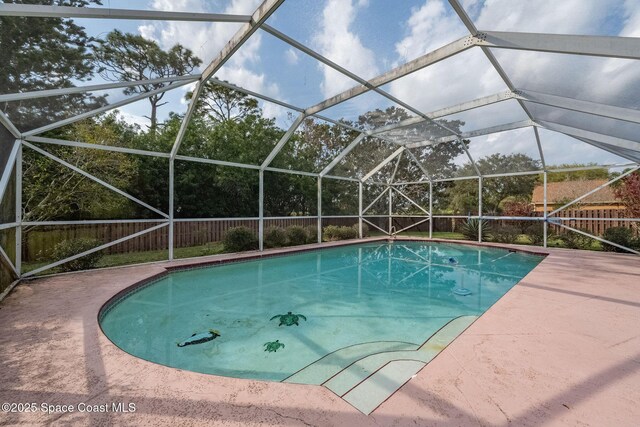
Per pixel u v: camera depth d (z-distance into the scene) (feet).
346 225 45.70
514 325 9.91
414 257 30.50
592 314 10.96
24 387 6.63
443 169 36.27
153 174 34.22
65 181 25.95
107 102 15.78
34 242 25.16
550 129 22.81
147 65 14.76
